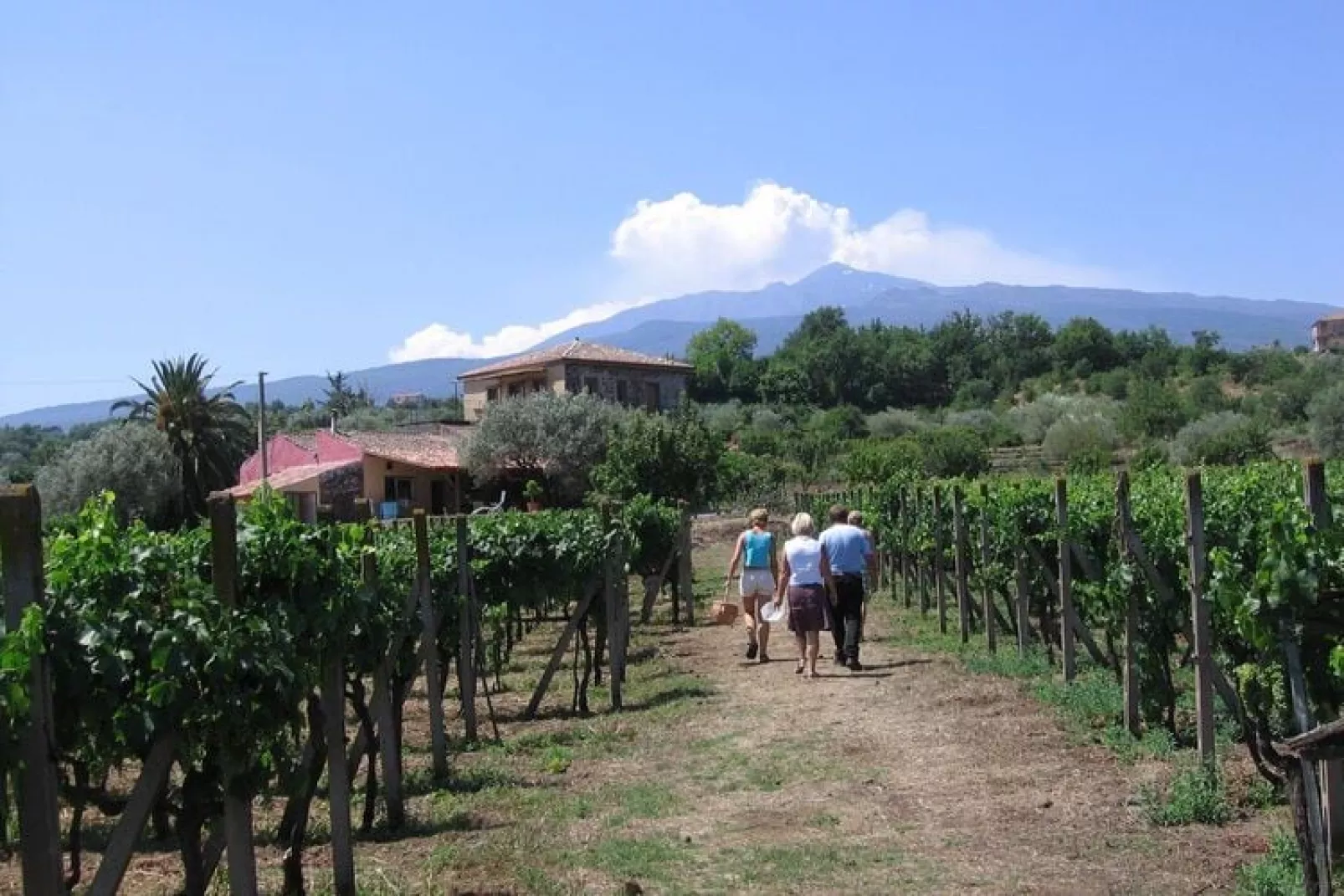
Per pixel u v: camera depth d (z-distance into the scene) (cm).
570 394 5606
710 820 838
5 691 411
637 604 2702
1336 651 571
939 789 881
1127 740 959
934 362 11256
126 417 6625
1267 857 655
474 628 1191
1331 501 846
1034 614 1548
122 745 503
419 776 1019
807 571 1473
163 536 664
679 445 3375
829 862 723
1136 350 11012
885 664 1535
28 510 438
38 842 432
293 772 577
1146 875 659
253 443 6956
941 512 1861
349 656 752
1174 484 1377
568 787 963
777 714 1236
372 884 706
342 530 732
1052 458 5619
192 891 558
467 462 5431
